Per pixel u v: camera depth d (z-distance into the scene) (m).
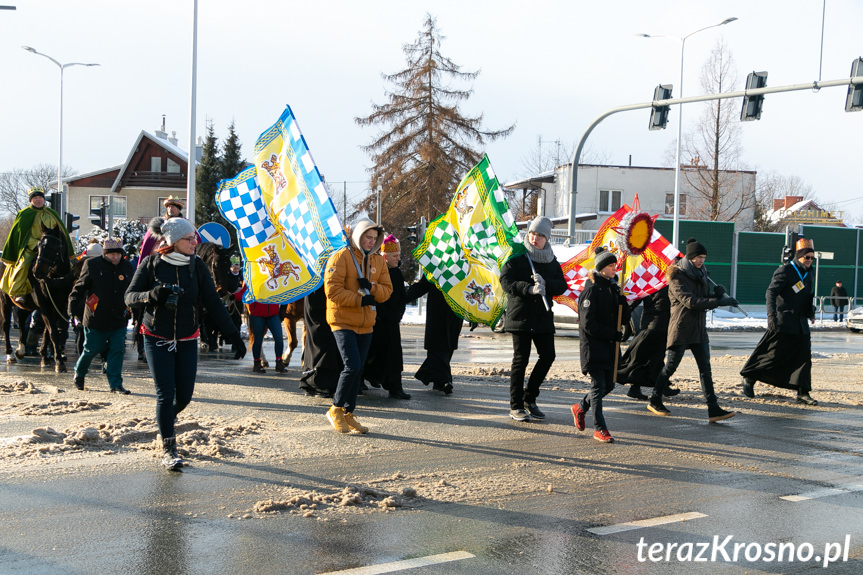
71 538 4.76
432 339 10.41
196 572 4.29
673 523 5.32
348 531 5.00
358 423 7.77
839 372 14.26
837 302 34.69
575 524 5.24
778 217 68.50
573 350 18.73
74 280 11.46
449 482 6.14
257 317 11.93
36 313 13.49
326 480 6.08
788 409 9.92
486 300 9.82
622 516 5.44
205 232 12.85
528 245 8.52
